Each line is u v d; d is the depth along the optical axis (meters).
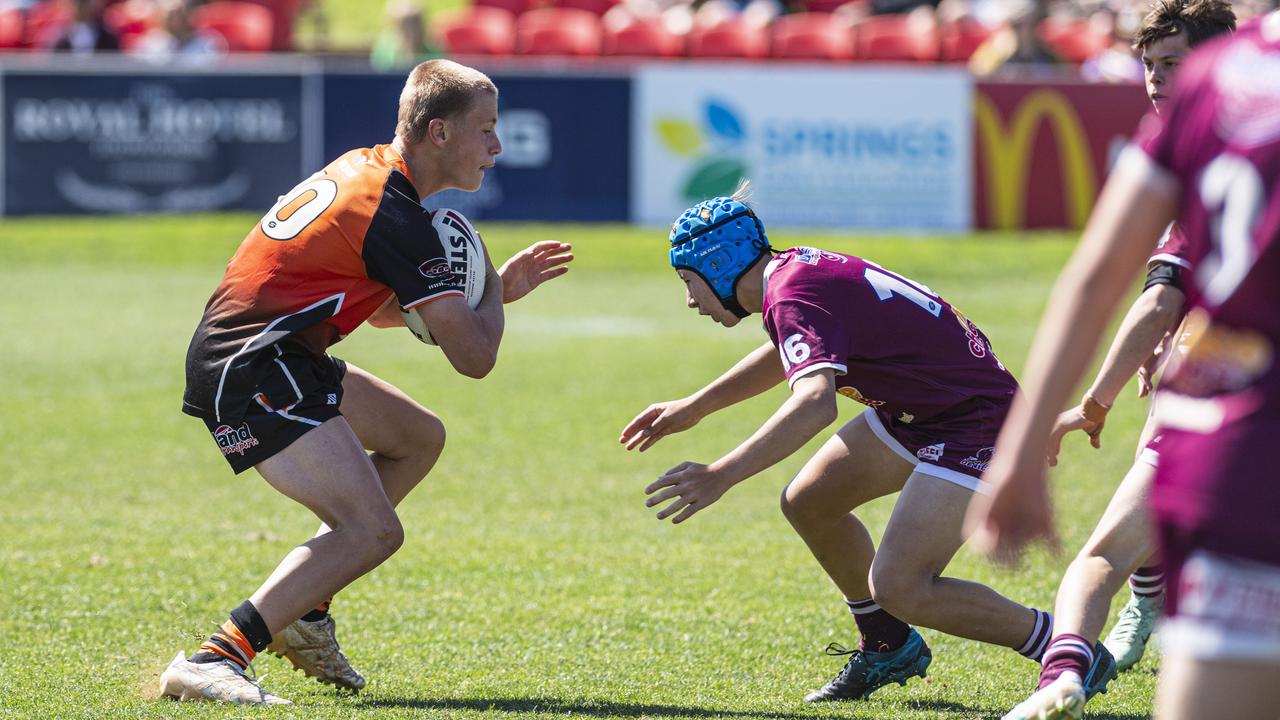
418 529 23.11
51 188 59.88
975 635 13.88
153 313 47.09
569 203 59.34
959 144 58.19
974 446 13.63
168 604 18.36
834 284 13.67
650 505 12.80
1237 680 7.85
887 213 58.56
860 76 58.00
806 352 13.25
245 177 59.56
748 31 69.94
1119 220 8.16
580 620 17.97
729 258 14.24
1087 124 57.91
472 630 17.47
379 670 15.74
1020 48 61.59
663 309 48.97
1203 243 8.04
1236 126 7.93
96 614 17.84
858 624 15.04
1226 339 8.04
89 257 56.16
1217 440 8.01
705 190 58.94
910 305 13.86
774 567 20.81
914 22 73.00
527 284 15.88
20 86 59.31
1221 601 7.88
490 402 34.41
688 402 14.73
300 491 13.89
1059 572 20.16
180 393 35.53
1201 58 8.31
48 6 78.75
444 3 105.75
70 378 37.16
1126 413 33.19
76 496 25.42
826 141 58.28
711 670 15.93
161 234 58.34
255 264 14.17
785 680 15.60
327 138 59.00
